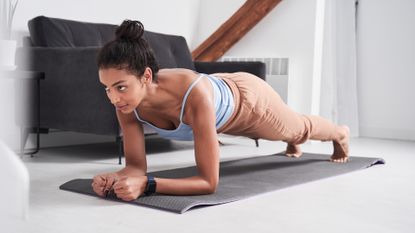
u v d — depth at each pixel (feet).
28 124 10.02
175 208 5.49
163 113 6.16
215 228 4.89
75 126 9.93
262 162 9.74
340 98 16.31
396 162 10.67
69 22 11.10
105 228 4.79
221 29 15.35
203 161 6.14
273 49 15.15
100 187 6.12
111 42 5.38
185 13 15.67
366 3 16.66
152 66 5.69
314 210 5.85
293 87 14.73
